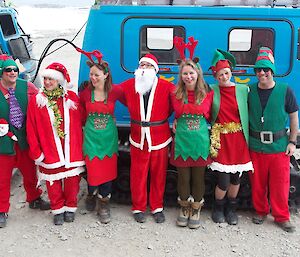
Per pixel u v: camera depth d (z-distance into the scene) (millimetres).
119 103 5555
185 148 4871
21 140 5090
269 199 5367
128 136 5699
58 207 5207
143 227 5164
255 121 4879
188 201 5121
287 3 5453
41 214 5496
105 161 5031
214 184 5438
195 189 5039
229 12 5223
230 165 4922
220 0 5441
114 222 5281
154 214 5301
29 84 5191
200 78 4762
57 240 4930
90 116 4992
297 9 5195
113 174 5129
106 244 4848
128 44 5359
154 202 5273
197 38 5309
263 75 4656
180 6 5262
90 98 4961
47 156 4941
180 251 4719
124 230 5117
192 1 5453
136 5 5324
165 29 5387
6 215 5293
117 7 5281
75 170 5055
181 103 4809
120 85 5043
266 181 5070
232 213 5262
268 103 4773
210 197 5520
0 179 5102
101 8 5297
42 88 4957
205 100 4801
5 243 4875
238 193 5414
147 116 4887
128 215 5449
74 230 5121
